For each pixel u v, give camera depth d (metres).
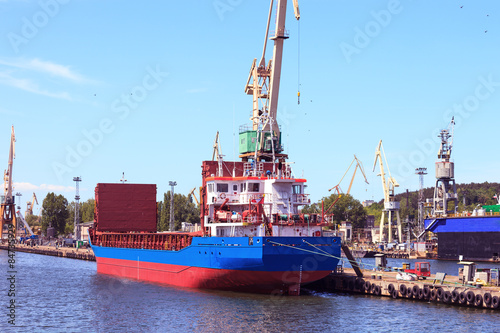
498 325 49.81
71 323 55.25
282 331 50.12
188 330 51.16
